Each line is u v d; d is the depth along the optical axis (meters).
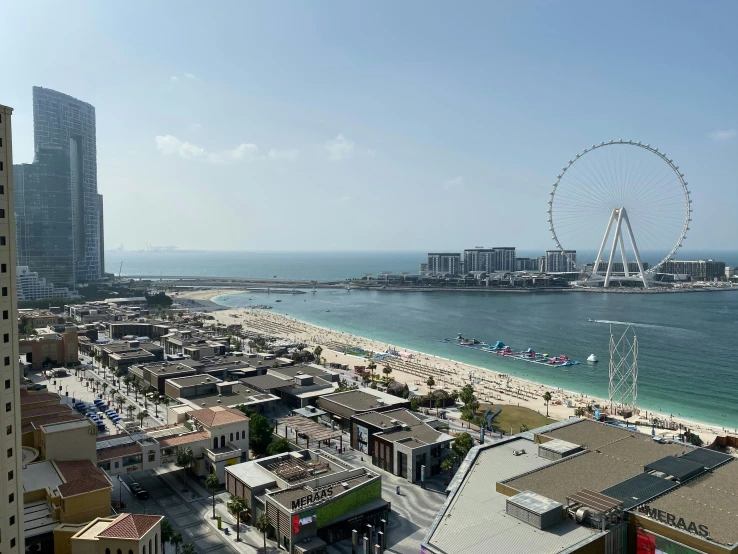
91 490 120.06
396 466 174.50
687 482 121.75
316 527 129.88
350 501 139.00
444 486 166.75
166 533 120.31
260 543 131.62
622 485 119.50
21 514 99.62
